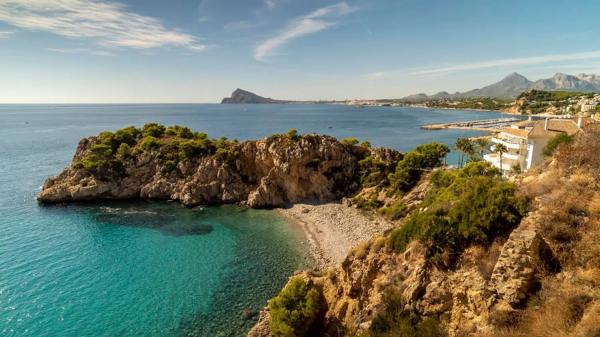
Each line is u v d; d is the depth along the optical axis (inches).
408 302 886.4
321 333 1139.3
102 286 1674.5
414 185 2778.1
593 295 578.9
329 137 3405.5
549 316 590.2
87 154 3476.9
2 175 3964.1
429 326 786.8
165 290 1647.4
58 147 6038.4
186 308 1507.1
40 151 5595.5
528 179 1051.3
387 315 888.3
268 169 3358.8
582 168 886.4
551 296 630.5
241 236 2345.0
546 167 1096.8
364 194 2989.7
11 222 2532.0
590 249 653.3
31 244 2148.1
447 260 872.3
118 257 1996.8
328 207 2915.8
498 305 705.6
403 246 1014.4
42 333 1332.4
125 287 1669.5
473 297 769.6
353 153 3464.6
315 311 1162.6
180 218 2719.0
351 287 1107.3
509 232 821.2
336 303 1165.1
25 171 4190.5
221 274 1807.3
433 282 864.3
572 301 583.5
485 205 872.9
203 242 2237.9
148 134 3860.7
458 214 906.7
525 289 676.1
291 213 2849.4
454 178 2233.0
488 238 837.8
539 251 695.1
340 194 3144.7
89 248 2111.2
